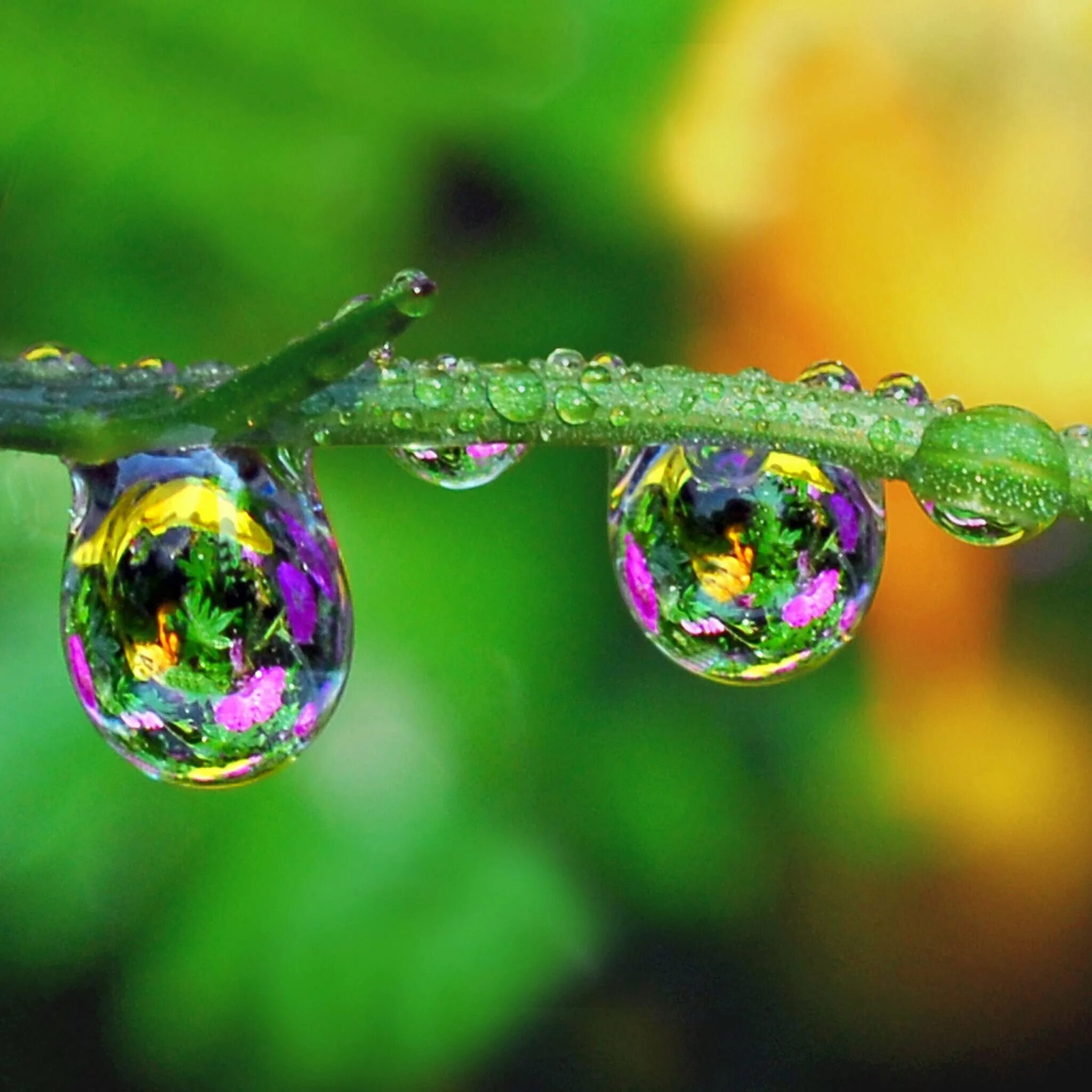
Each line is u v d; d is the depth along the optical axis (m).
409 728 0.12
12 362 0.09
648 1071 0.15
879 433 0.10
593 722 0.12
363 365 0.09
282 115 0.12
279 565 0.10
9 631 0.12
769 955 0.15
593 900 0.12
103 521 0.10
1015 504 0.10
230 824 0.12
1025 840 0.14
